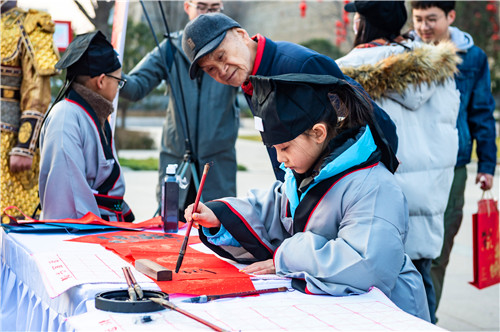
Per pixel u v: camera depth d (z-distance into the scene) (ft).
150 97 54.08
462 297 14.89
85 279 5.47
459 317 13.37
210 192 13.05
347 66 9.52
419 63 9.24
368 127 6.00
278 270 5.84
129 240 7.48
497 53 54.13
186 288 5.32
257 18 65.51
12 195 11.94
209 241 6.54
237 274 5.86
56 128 8.82
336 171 5.88
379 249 5.46
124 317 4.65
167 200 8.27
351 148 5.82
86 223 8.26
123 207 9.79
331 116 5.78
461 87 12.28
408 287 6.11
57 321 5.67
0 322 7.59
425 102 9.73
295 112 5.60
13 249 7.63
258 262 6.16
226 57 8.07
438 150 9.71
